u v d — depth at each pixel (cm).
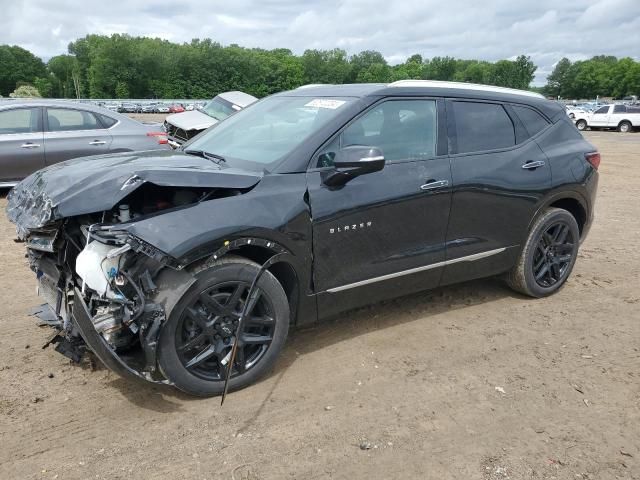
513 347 409
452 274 438
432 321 452
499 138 455
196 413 320
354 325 442
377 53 12700
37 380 350
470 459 286
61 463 278
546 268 497
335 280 370
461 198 420
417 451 291
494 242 453
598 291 527
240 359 336
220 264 315
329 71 11825
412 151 402
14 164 847
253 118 436
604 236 746
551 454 290
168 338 305
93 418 314
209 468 276
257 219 323
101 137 904
